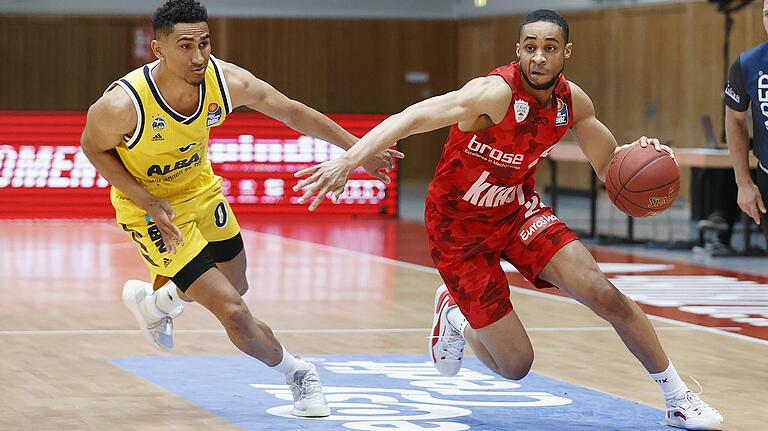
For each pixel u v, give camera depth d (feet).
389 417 42.29
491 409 44.24
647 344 40.75
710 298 79.00
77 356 55.57
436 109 37.11
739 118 47.85
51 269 91.04
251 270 91.71
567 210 162.71
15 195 134.51
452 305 45.96
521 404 45.32
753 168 101.81
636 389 49.06
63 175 135.54
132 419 42.01
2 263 94.43
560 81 39.40
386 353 57.52
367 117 139.74
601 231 131.64
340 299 77.20
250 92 41.22
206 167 43.78
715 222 107.14
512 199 41.24
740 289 83.92
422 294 80.18
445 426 40.93
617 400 46.42
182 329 63.77
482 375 51.78
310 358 55.77
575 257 40.14
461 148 39.93
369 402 45.29
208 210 43.50
